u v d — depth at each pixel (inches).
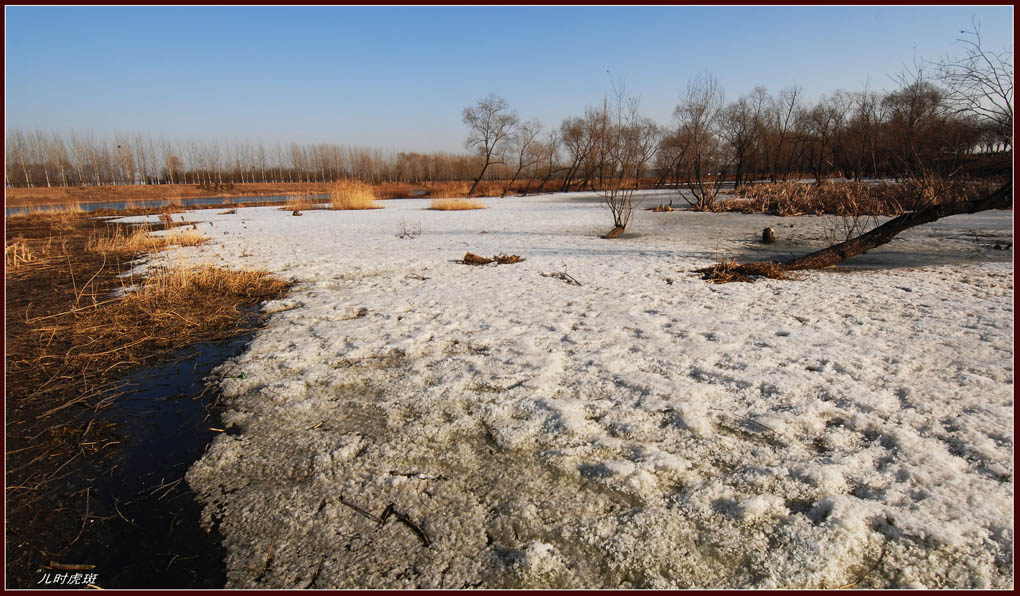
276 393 165.8
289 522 107.7
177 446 140.3
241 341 223.1
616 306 251.3
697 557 93.1
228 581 93.3
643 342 197.9
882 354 175.9
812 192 783.1
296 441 137.8
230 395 168.2
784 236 510.9
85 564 99.1
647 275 324.2
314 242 527.2
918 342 186.4
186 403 165.6
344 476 121.8
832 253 323.3
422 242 518.6
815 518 100.1
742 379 159.8
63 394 175.0
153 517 112.0
